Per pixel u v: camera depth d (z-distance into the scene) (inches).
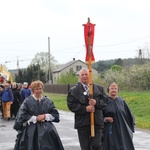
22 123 269.3
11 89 783.7
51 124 272.7
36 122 268.8
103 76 1834.4
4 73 1083.9
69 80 2418.8
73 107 285.9
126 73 1647.4
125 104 309.1
